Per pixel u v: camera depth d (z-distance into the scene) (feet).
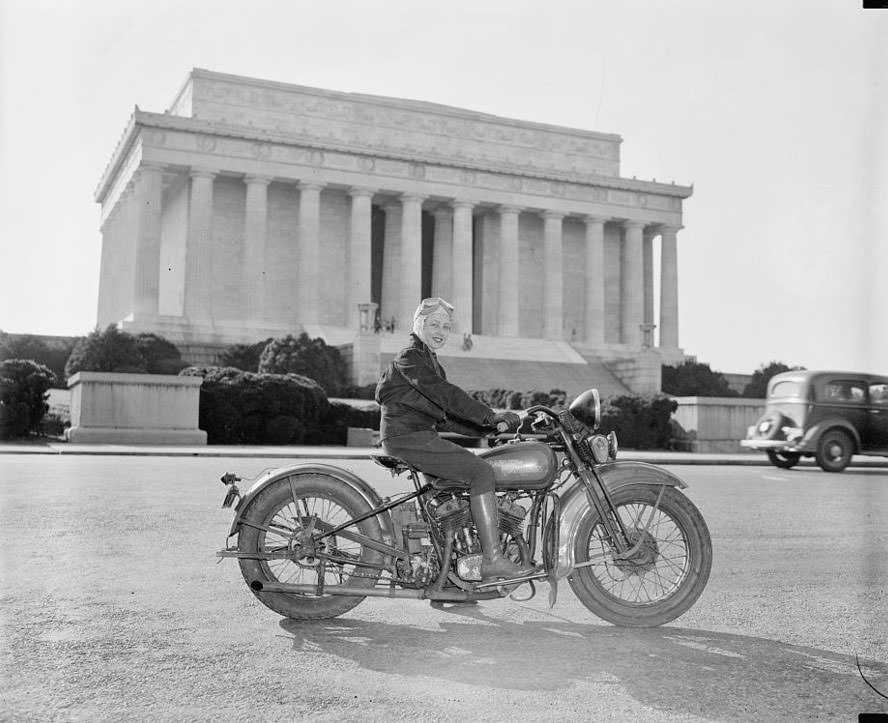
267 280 249.34
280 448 108.37
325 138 242.17
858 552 33.27
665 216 279.90
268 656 18.85
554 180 267.39
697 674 17.93
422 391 20.57
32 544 32.37
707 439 129.80
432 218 299.58
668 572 28.63
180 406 112.88
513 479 20.75
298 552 21.27
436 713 15.48
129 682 17.02
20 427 119.03
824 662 18.89
